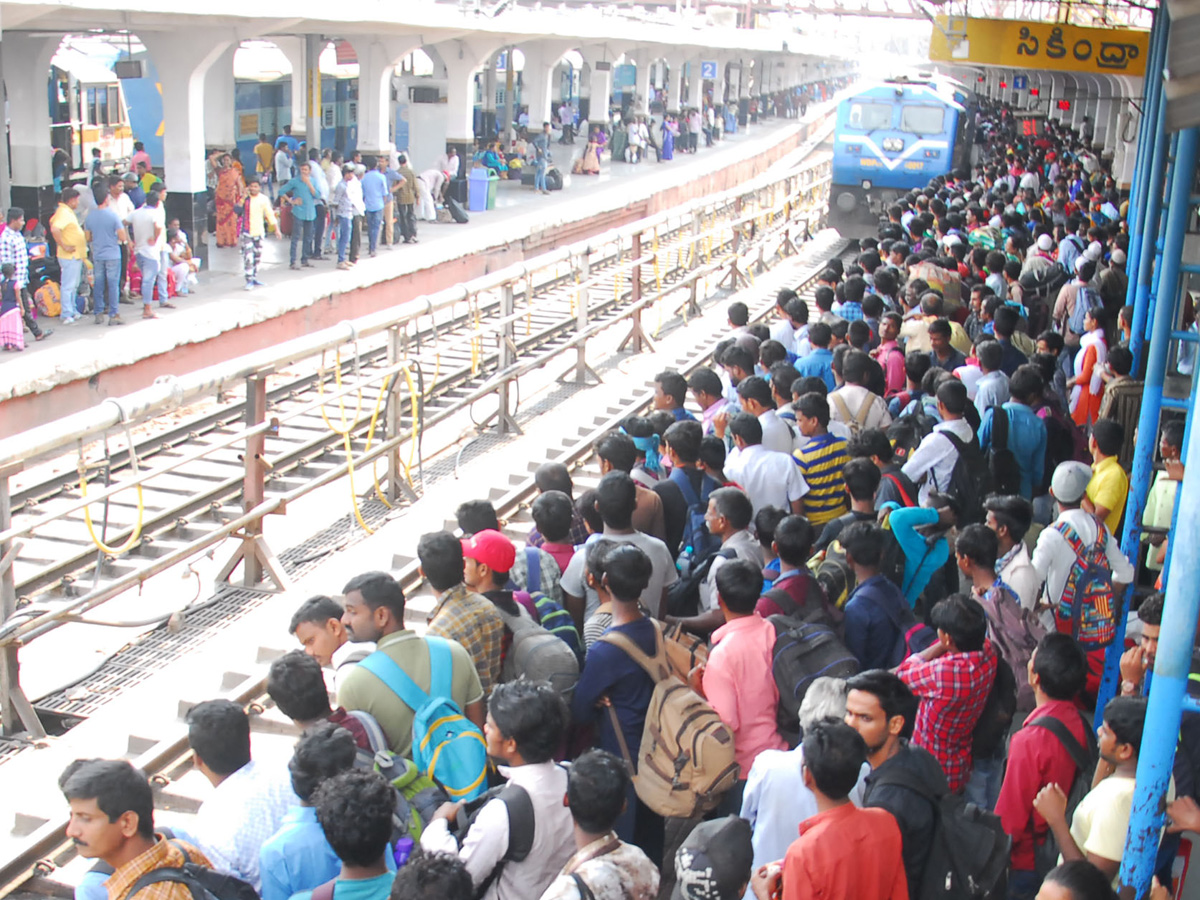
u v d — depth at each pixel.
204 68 17.55
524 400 11.69
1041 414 7.41
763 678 4.42
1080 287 10.96
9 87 17.56
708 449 6.19
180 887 3.21
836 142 24.88
